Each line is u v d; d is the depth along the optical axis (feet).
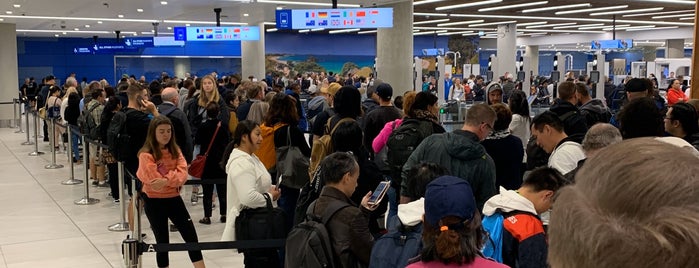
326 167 10.14
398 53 45.78
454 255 6.31
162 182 14.57
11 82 61.26
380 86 17.24
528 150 14.65
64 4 48.88
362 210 10.07
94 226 21.67
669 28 93.71
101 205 24.89
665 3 56.54
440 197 6.43
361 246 9.37
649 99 10.41
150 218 15.14
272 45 104.63
